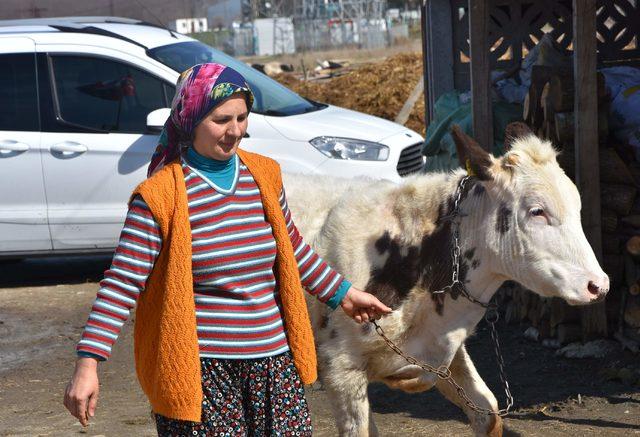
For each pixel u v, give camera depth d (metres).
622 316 6.13
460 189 4.01
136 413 5.54
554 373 5.91
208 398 3.11
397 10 70.19
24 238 8.48
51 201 8.45
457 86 9.50
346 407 4.08
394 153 8.63
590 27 5.84
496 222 3.85
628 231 6.17
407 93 17.88
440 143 7.92
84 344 2.96
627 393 5.49
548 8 8.84
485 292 4.00
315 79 27.48
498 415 4.26
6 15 24.81
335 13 59.72
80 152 8.38
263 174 3.27
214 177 3.16
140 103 8.55
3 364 6.64
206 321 3.11
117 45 8.66
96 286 8.73
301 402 3.23
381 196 4.23
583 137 5.95
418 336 4.07
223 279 3.12
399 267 4.05
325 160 8.37
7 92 8.48
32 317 7.75
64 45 8.59
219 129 3.10
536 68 6.62
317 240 4.29
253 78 9.18
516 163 3.82
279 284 3.24
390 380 4.16
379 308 3.53
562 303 6.21
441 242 4.02
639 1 8.52
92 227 8.49
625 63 8.61
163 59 8.71
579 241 3.74
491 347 6.49
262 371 3.16
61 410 5.64
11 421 5.44
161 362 3.03
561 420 5.15
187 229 3.05
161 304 3.07
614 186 6.19
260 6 63.50
